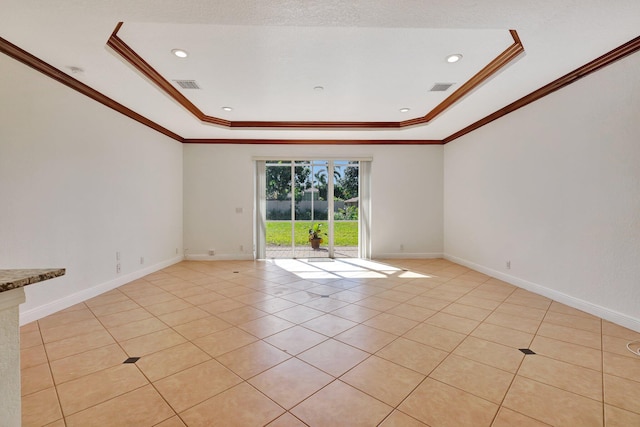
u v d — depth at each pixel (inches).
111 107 154.9
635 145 103.0
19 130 107.7
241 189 245.9
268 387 73.5
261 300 142.6
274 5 82.7
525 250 157.5
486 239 192.1
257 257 251.8
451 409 65.3
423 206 252.2
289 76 138.3
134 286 165.9
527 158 154.1
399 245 253.1
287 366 83.3
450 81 144.3
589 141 119.4
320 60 123.4
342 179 259.4
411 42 110.0
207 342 98.0
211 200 243.9
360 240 256.5
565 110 130.4
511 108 162.2
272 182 256.1
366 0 80.9
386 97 165.2
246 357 88.3
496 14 87.0
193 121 191.5
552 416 62.8
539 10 84.8
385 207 252.1
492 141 183.5
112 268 159.2
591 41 100.7
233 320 117.1
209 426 60.2
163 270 207.3
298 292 156.1
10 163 104.9
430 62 125.3
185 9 83.6
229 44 110.7
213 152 243.3
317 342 98.1
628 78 104.4
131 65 119.3
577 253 126.3
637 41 99.1
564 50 106.5
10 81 104.1
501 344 96.3
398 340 99.5
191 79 141.1
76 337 101.3
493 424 60.6
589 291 121.6
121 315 121.9
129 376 78.0
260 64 126.6
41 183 116.6
